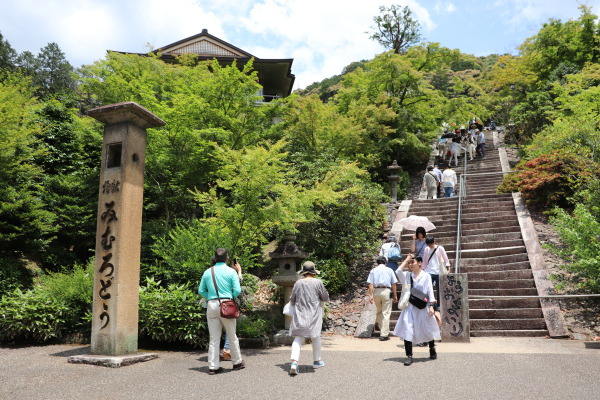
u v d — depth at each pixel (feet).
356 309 30.73
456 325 23.34
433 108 79.36
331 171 36.88
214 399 13.42
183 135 36.09
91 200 40.45
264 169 24.47
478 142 74.79
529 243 32.91
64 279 27.73
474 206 42.68
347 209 37.17
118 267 19.58
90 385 15.20
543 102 71.72
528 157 51.75
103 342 19.36
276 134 48.98
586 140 39.34
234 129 43.27
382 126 61.62
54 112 46.44
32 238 35.04
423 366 17.46
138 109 20.47
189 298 23.89
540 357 18.44
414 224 30.71
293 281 26.66
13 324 24.48
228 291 17.92
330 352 21.61
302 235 37.55
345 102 73.46
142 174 21.40
